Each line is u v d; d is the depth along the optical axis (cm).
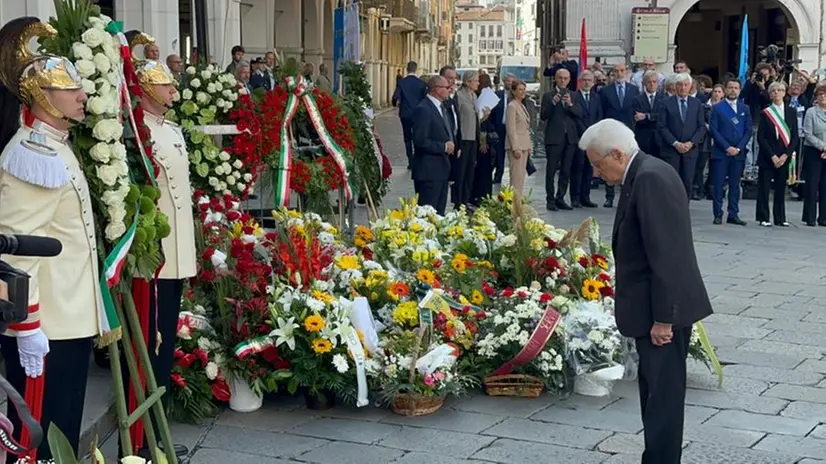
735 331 783
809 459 532
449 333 621
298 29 2786
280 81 873
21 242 286
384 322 636
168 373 512
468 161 1335
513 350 623
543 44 3372
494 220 802
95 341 459
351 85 1098
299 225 656
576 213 1419
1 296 279
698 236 1252
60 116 385
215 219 626
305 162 877
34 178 376
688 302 441
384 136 2925
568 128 1423
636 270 455
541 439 553
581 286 692
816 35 2528
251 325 589
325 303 596
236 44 1592
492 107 1511
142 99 486
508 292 655
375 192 1012
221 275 601
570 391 630
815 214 1355
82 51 404
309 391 591
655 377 455
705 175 1686
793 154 1357
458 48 12938
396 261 702
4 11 727
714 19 3384
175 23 1228
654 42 2388
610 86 1475
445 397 613
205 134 659
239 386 588
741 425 580
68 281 394
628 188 457
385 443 545
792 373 678
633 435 561
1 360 492
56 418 399
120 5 1197
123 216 416
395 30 5159
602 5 2419
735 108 1343
